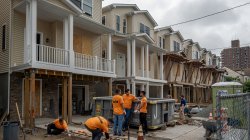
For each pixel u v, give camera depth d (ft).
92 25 62.23
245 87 130.41
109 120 44.83
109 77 65.05
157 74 103.81
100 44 72.13
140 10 92.17
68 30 53.16
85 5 69.00
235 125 22.36
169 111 47.98
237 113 23.03
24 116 47.52
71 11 53.01
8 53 51.93
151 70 99.09
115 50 81.56
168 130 44.78
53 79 59.47
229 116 21.09
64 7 54.44
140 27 93.56
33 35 45.60
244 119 24.64
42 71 47.11
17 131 32.63
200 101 138.62
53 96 59.31
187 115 65.98
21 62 53.26
